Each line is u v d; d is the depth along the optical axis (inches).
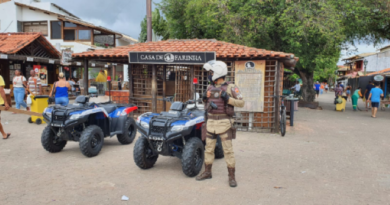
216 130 176.1
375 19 637.3
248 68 353.4
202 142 220.1
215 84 180.4
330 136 343.3
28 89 419.5
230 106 177.2
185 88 444.8
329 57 693.9
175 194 164.7
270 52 350.9
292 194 165.9
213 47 391.9
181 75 435.8
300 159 240.2
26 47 664.4
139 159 200.8
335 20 528.7
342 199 159.2
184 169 188.4
